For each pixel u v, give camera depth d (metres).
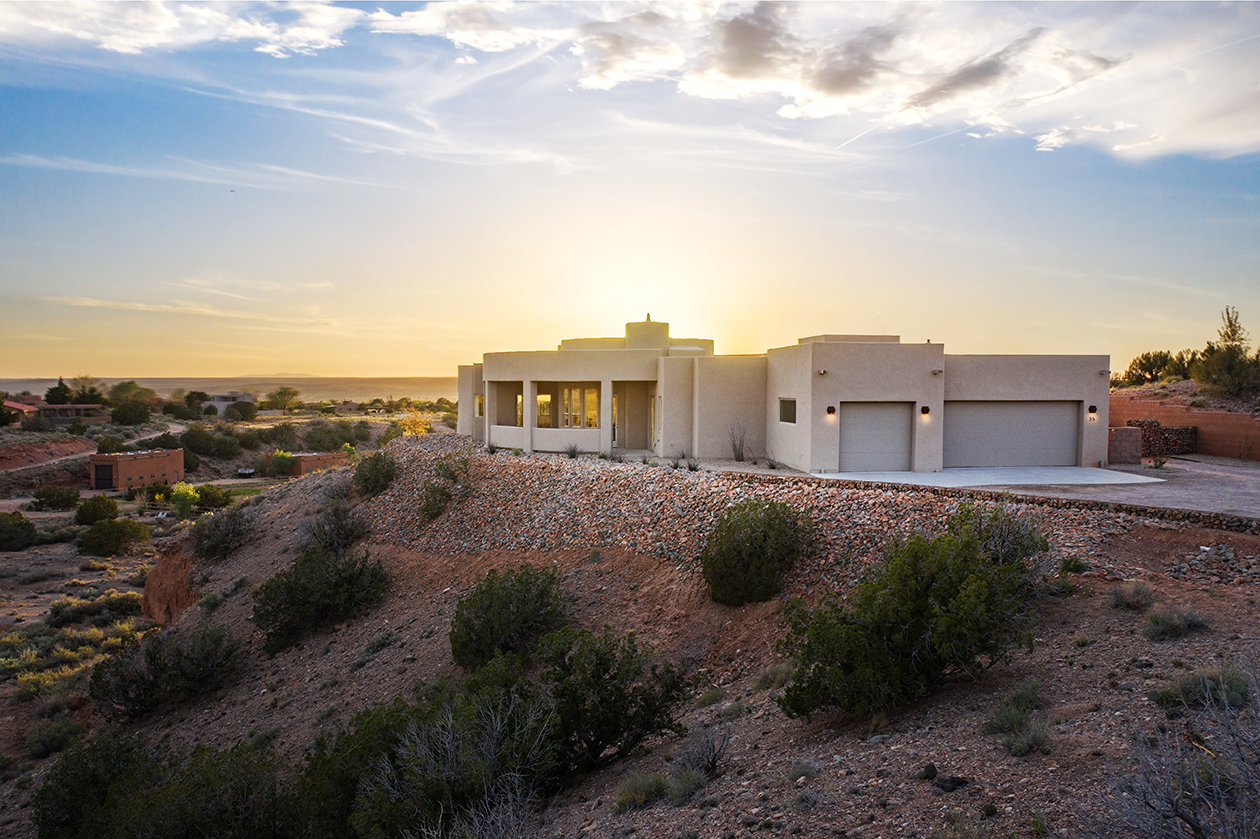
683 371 26.97
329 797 8.14
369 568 20.73
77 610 31.33
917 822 5.34
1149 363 42.44
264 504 32.59
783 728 8.54
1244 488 18.05
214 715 17.02
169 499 65.12
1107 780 5.24
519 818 7.02
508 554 19.91
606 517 19.42
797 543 14.09
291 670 18.03
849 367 22.05
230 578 25.50
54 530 51.75
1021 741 6.12
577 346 32.53
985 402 23.45
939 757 6.38
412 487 26.72
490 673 9.41
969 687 8.00
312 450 99.31
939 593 8.13
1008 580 8.36
